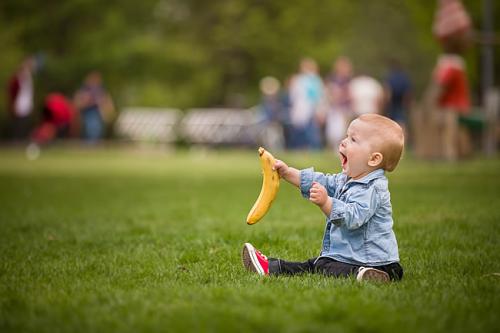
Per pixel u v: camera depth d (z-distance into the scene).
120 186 29.97
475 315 8.66
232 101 98.19
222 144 77.69
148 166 44.47
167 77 92.19
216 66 95.44
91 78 65.56
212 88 94.69
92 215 20.25
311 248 14.33
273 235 15.81
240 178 33.66
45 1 86.69
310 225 17.50
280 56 93.38
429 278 11.13
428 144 41.97
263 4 96.00
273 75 94.81
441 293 9.83
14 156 57.81
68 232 16.91
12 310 9.14
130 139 82.56
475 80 62.03
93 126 65.75
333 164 40.81
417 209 19.73
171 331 8.02
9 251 14.24
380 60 91.06
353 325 8.12
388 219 11.13
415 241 14.76
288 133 66.31
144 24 92.00
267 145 72.81
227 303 9.16
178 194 26.14
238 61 96.56
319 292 9.67
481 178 29.50
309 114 56.66
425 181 28.55
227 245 14.72
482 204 20.67
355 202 10.84
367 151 11.08
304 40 93.00
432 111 41.19
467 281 10.73
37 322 8.52
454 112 40.34
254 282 10.62
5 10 86.25
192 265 12.55
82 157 56.78
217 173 37.25
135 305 9.11
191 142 79.25
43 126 63.31
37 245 14.99
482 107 61.22
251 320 8.30
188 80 92.62
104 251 14.29
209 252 13.87
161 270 12.00
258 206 11.39
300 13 93.19
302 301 9.19
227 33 92.75
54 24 87.38
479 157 46.75
